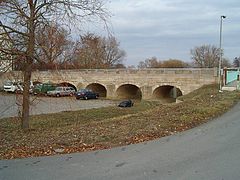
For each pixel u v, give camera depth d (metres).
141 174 6.52
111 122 13.30
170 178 6.25
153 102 43.31
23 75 13.10
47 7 12.57
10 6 11.91
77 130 11.52
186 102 20.38
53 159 7.68
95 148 8.77
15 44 12.16
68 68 13.89
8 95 18.64
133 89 56.22
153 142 9.48
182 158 7.72
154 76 47.47
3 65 12.52
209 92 29.05
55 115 26.67
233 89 31.39
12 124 18.53
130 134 10.39
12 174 6.57
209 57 92.31
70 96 31.14
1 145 9.23
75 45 13.68
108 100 47.06
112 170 6.80
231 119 13.76
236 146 8.95
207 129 11.52
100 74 52.50
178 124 12.16
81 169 6.88
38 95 16.36
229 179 6.14
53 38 12.91
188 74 43.69
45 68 13.54
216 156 7.89
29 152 8.33
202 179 6.16
